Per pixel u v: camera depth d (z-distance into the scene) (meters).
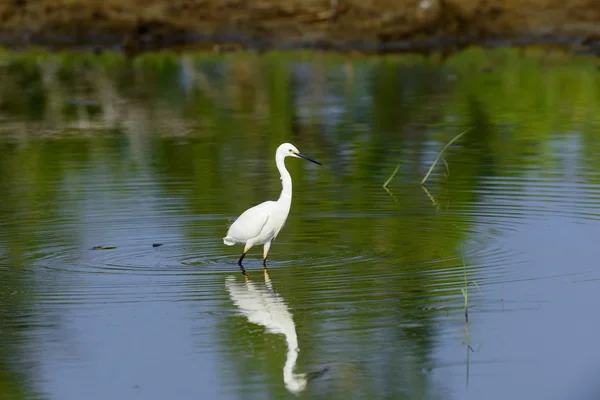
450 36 36.62
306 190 17.00
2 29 39.75
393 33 36.50
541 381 9.23
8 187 17.70
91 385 9.36
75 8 39.75
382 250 13.32
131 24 39.12
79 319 10.97
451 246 13.42
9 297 11.67
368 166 18.83
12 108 27.17
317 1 37.88
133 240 14.13
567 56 32.78
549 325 10.50
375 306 11.13
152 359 9.89
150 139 22.22
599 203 15.40
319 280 12.15
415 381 9.27
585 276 11.96
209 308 11.21
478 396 8.95
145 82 31.22
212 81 30.91
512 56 33.47
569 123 22.61
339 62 33.84
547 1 36.69
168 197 16.62
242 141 21.64
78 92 29.55
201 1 39.22
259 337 10.36
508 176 17.53
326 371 9.52
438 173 18.00
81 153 20.83
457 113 24.30
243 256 12.84
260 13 38.34
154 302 11.45
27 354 10.06
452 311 10.95
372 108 25.39
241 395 9.07
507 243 13.45
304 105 26.20
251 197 16.52
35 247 13.81
